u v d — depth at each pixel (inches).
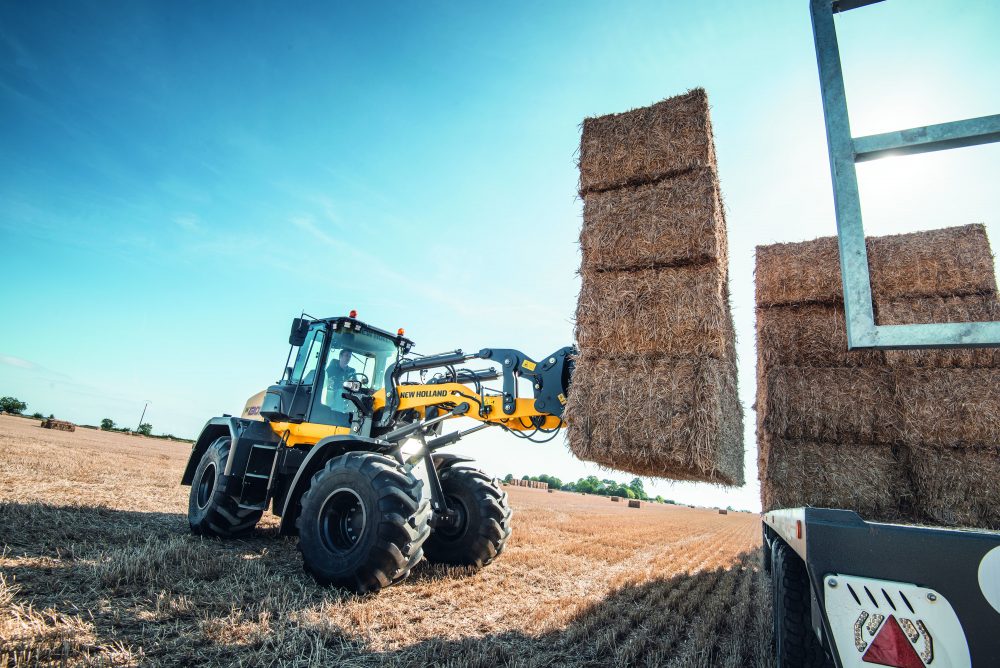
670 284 154.3
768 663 143.5
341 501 181.9
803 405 214.4
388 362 253.0
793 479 211.3
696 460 135.9
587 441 151.2
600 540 382.6
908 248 221.3
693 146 161.3
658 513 983.0
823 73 63.9
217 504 223.1
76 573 150.2
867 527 71.7
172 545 188.4
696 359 144.7
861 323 55.1
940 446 192.9
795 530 86.6
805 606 111.7
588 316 162.9
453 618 159.0
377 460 179.0
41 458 437.4
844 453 205.9
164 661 107.7
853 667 66.7
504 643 139.1
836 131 61.1
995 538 66.5
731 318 177.3
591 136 181.0
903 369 201.6
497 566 242.5
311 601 155.7
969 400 189.9
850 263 57.0
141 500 303.7
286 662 114.4
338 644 128.3
